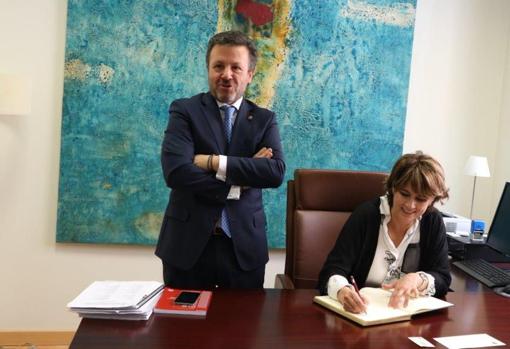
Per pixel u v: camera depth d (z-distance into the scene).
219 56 1.67
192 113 1.72
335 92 2.79
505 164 3.00
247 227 1.71
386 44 2.80
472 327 1.32
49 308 2.76
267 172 1.66
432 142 3.01
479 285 1.84
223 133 1.74
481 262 2.11
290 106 2.76
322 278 1.57
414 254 1.68
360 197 1.99
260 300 1.44
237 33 1.70
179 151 1.68
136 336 1.14
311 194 1.98
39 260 2.72
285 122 2.77
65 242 2.71
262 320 1.28
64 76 2.59
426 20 2.94
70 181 2.66
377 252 1.67
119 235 2.73
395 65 2.83
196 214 1.67
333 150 2.82
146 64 2.64
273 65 2.72
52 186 2.69
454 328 1.30
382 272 1.67
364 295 1.48
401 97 2.85
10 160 2.63
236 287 1.72
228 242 1.71
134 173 2.70
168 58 2.66
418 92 2.96
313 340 1.17
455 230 2.45
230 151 1.73
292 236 2.02
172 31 2.64
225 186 1.64
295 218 1.98
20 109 2.43
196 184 1.63
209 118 1.72
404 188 1.54
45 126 2.64
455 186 3.08
